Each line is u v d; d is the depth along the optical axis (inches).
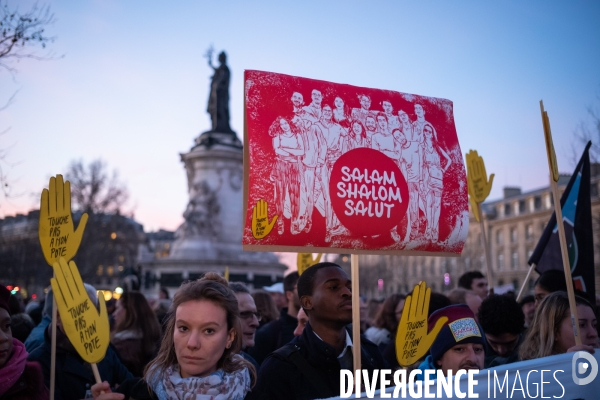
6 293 133.3
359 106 149.9
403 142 152.7
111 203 2177.7
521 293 250.2
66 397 178.2
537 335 182.2
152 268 1419.8
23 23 335.3
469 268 3228.3
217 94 1487.5
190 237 1407.5
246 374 132.3
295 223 137.9
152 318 238.7
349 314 153.8
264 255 1455.5
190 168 1430.9
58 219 135.4
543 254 245.1
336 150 144.3
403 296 302.5
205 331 124.4
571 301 157.9
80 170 2133.4
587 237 230.1
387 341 298.8
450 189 156.4
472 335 158.4
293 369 150.1
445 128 160.2
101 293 125.4
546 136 165.2
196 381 123.3
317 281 156.9
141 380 132.2
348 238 141.9
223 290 129.0
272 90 142.1
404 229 148.3
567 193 237.3
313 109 144.4
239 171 1419.8
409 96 158.2
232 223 1402.6
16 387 133.6
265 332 265.7
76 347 117.9
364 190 145.1
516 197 3253.0
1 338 129.1
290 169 138.9
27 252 1800.0
